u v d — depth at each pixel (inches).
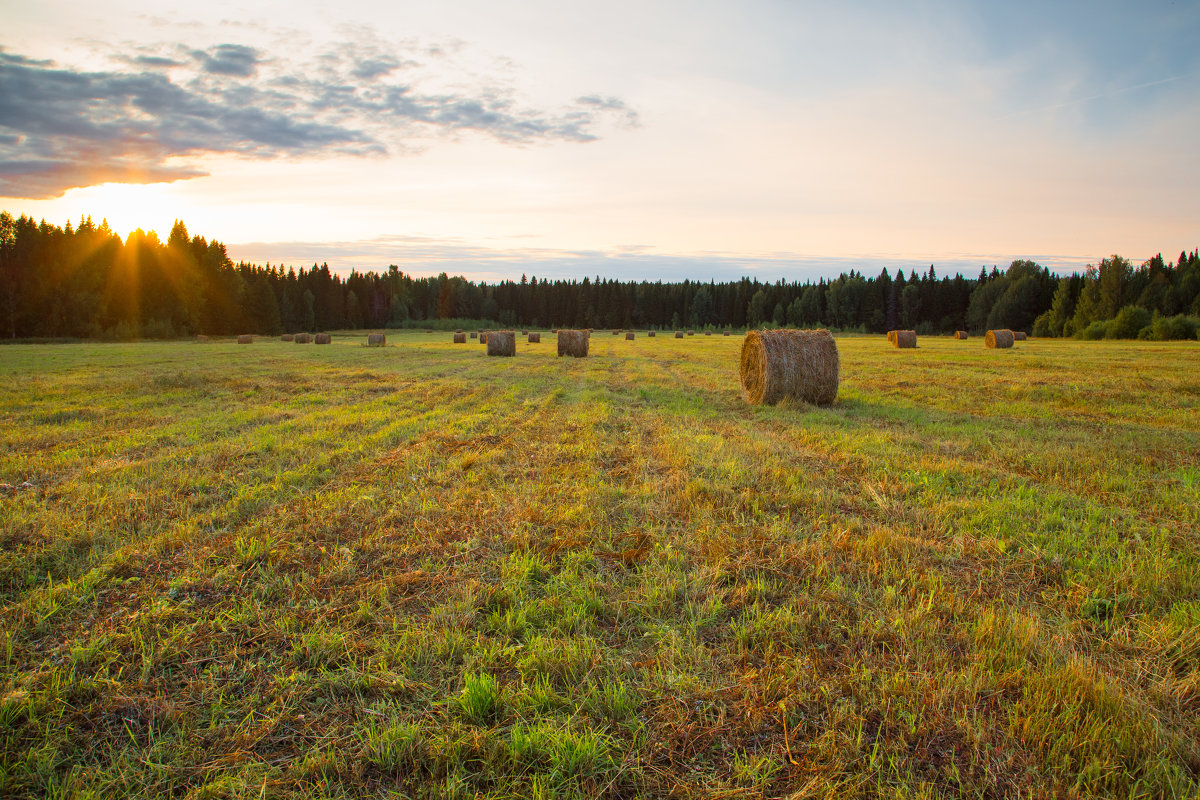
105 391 605.0
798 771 103.0
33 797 98.0
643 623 148.0
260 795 98.3
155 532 208.4
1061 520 215.8
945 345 1892.2
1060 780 100.3
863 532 209.3
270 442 354.0
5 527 206.5
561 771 102.7
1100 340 2282.2
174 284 3344.0
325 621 149.4
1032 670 128.0
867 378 757.9
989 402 536.4
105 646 138.0
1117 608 156.7
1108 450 331.0
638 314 5610.2
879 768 101.7
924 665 130.0
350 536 206.4
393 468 297.0
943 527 210.1
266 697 122.4
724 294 5526.6
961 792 98.5
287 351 1525.6
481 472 283.7
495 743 107.4
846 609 153.4
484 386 671.8
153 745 109.5
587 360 1147.3
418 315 5679.1
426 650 136.0
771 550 191.5
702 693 121.4
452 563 183.6
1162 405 509.4
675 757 106.3
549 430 400.5
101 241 3265.3
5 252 3041.3
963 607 153.8
